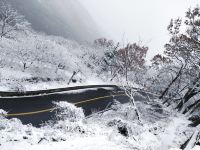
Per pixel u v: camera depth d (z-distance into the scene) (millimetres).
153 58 37500
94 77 51500
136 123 20672
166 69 38625
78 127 15047
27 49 41219
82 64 53406
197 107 32188
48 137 12750
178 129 23891
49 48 45156
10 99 28125
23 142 11852
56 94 34656
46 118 26156
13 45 42094
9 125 15570
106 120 20625
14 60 38781
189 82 33281
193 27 24391
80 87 40969
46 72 39469
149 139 17328
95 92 41812
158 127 22453
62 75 41938
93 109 33625
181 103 34938
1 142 11461
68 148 11164
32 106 28094
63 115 18188
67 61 47156
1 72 33062
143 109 27672
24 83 32969
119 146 13266
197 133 11938
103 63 55188
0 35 48781
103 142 13141
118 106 26766
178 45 27891
